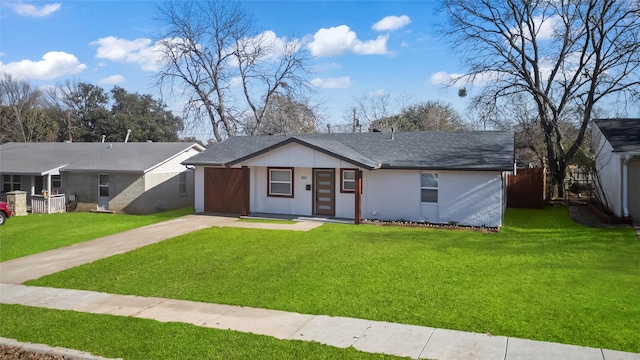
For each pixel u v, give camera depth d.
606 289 9.45
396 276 10.73
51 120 56.56
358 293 9.51
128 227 20.09
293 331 7.58
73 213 27.22
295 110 44.25
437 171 18.77
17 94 54.44
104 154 30.16
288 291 9.77
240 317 8.32
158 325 7.95
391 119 49.03
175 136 70.00
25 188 29.75
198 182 23.45
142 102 67.81
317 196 21.17
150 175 27.09
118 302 9.41
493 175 17.95
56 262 13.34
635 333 7.17
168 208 28.42
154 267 12.30
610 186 20.12
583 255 12.65
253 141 25.62
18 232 19.36
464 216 18.42
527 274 10.73
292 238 16.02
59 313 8.78
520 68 27.61
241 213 21.89
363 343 7.04
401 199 19.41
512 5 26.83
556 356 6.45
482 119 28.92
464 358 6.46
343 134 24.53
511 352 6.61
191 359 6.55
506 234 16.38
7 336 7.64
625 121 21.64
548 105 27.00
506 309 8.35
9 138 54.09
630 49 24.23
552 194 26.92
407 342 7.05
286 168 21.64
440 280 10.34
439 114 49.84
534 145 31.12
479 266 11.59
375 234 16.58
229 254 13.62
